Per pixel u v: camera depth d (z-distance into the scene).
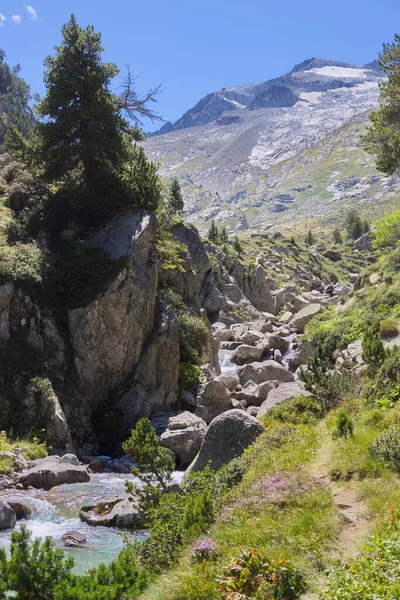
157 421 33.84
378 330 27.61
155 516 14.18
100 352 34.78
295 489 13.06
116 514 18.67
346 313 45.28
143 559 12.46
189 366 39.84
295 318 63.25
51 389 30.28
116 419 33.28
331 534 10.80
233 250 80.69
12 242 38.81
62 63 42.00
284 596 8.84
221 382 40.31
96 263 37.03
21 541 10.70
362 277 52.28
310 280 96.69
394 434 14.29
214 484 16.22
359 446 15.00
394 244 68.88
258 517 12.02
